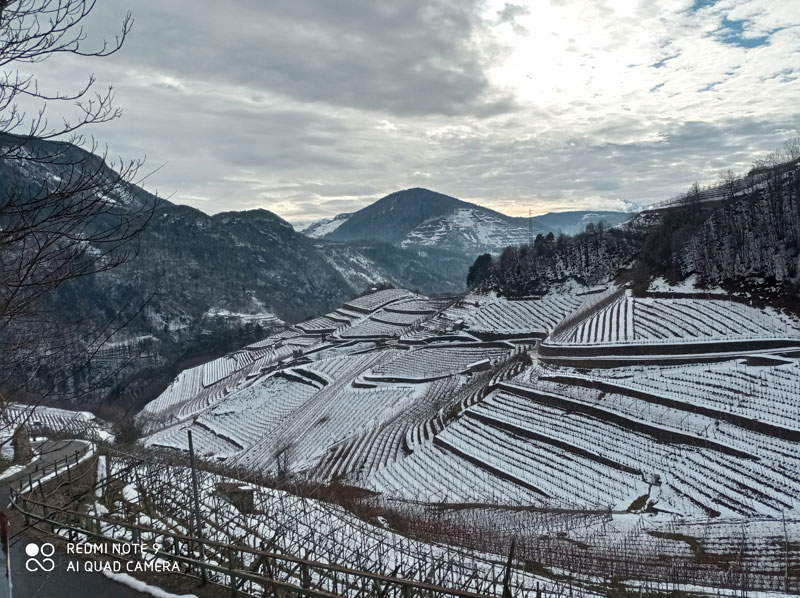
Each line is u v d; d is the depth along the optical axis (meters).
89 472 33.50
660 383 67.75
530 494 53.38
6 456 35.97
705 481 48.72
